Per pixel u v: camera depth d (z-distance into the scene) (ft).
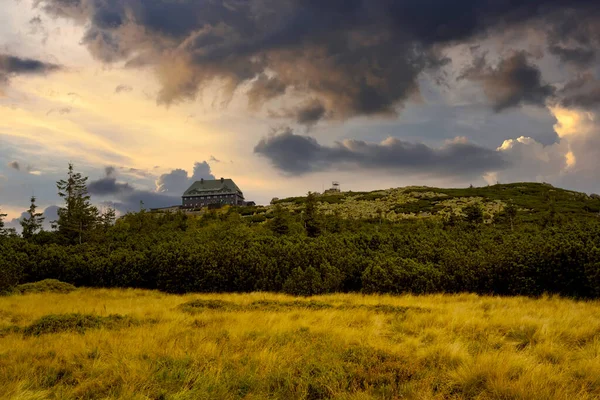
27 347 31.50
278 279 79.05
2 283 81.20
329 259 80.18
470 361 24.88
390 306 50.03
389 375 24.00
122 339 33.19
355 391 21.91
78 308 57.77
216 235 133.39
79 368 26.55
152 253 94.22
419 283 68.03
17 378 23.81
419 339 31.91
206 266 84.12
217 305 56.44
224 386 22.36
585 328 32.40
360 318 42.16
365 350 28.73
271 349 29.07
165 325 39.17
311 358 27.22
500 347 29.04
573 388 20.81
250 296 69.51
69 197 189.67
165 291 88.02
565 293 56.70
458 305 50.21
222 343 31.32
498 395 20.36
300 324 39.17
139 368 24.84
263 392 22.21
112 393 21.91
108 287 95.71
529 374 21.91
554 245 60.34
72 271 98.78
